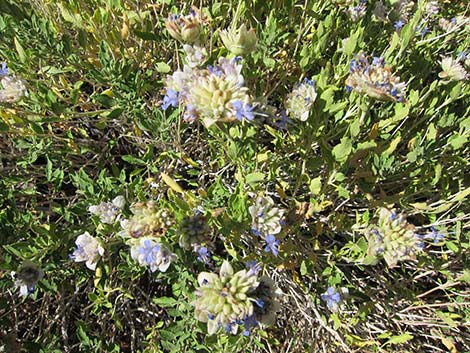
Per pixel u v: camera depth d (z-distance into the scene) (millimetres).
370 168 220
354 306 249
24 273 194
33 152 225
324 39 228
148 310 250
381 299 250
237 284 157
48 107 206
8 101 204
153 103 255
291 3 237
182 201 181
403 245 184
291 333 251
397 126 261
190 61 184
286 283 246
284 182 230
